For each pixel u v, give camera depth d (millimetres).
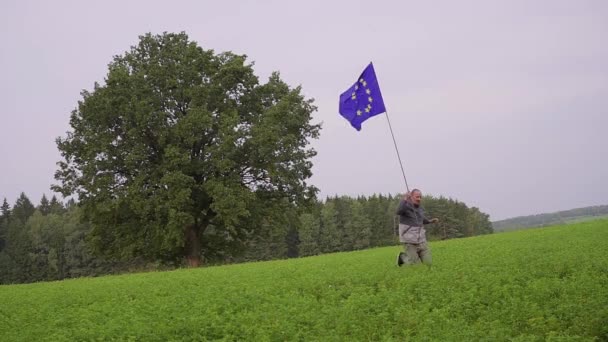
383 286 12367
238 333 9500
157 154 42219
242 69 42344
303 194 45281
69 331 10375
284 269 19031
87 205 41375
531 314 8750
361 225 112062
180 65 41875
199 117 38969
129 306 12789
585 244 17406
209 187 38531
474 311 9547
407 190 16609
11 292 19688
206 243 46781
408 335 8180
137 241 41281
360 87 18281
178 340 9141
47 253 96375
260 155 40688
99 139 40000
